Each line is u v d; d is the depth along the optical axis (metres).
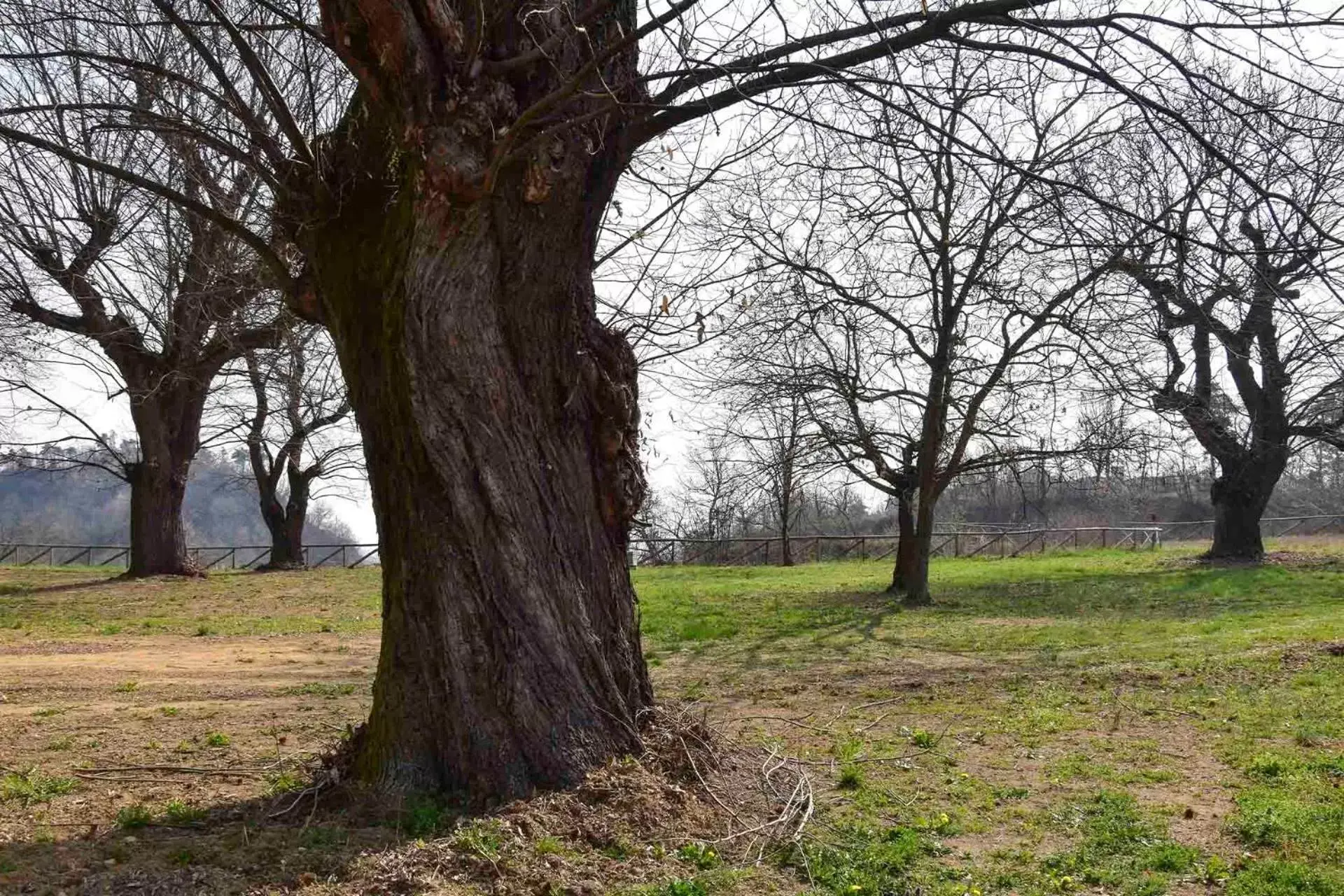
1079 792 7.46
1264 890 5.51
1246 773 7.93
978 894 5.54
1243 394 30.05
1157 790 7.55
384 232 6.46
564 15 6.50
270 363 26.70
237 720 9.98
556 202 6.47
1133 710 10.27
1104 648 14.74
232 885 5.24
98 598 24.94
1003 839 6.49
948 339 20.36
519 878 5.41
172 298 22.41
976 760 8.39
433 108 6.05
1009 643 15.72
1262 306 6.98
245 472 44.34
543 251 6.51
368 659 14.90
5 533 57.41
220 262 17.19
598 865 5.65
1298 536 44.84
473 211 6.16
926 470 21.70
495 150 5.93
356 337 6.58
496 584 6.41
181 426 30.97
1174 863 5.99
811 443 22.36
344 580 30.27
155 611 22.12
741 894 5.48
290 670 13.78
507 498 6.45
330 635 18.11
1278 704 10.35
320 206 6.70
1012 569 30.89
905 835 6.36
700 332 7.63
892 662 13.92
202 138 6.96
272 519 37.31
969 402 20.39
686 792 6.58
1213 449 30.41
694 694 11.62
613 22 6.73
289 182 6.91
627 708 6.95
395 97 6.20
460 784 6.29
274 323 21.25
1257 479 31.08
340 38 6.11
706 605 21.97
